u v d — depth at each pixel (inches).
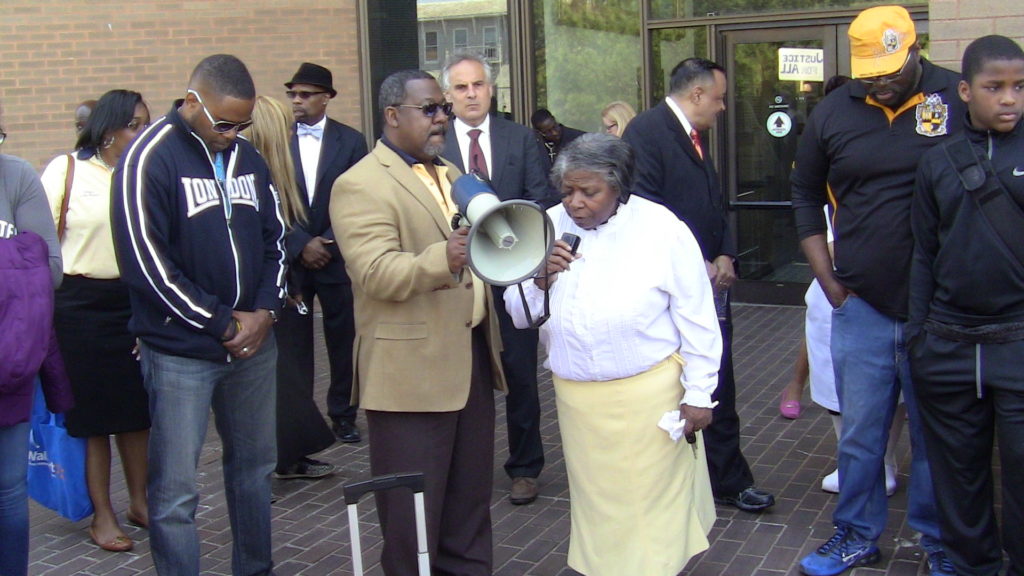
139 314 149.6
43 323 145.5
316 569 176.4
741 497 189.6
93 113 182.5
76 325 181.0
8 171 150.5
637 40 366.9
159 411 149.6
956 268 141.5
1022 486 141.9
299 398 211.5
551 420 254.7
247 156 157.9
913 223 147.6
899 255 152.1
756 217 365.4
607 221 137.3
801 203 163.0
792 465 213.8
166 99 370.9
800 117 352.5
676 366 138.9
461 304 143.8
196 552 153.9
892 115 151.0
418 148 142.1
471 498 152.4
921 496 159.6
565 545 181.3
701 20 356.5
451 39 376.5
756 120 358.6
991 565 151.9
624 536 139.3
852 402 160.2
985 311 141.5
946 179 141.2
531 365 197.0
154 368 149.6
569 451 143.4
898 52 144.6
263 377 160.4
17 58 371.6
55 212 182.2
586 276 136.7
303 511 201.8
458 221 136.9
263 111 220.1
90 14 368.2
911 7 328.8
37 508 210.8
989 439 148.3
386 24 375.2
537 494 203.3
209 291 149.6
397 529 143.8
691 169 179.6
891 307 154.2
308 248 227.6
